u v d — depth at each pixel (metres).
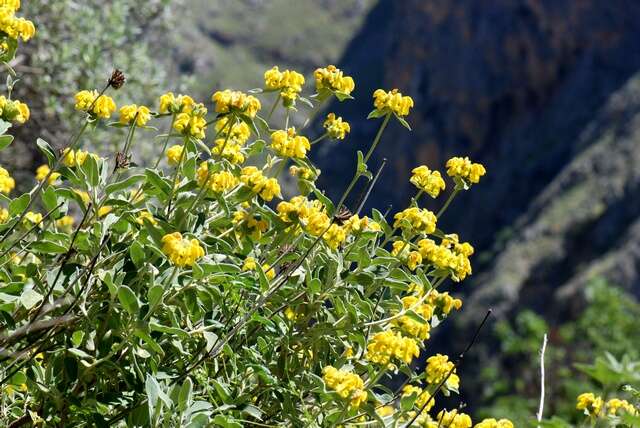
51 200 2.98
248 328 3.16
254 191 3.21
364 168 3.45
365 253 3.20
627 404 3.47
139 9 10.98
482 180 92.44
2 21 3.04
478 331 3.26
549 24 92.62
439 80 99.50
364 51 132.50
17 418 2.99
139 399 2.75
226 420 2.59
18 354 2.77
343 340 3.37
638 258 66.88
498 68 96.56
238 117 3.20
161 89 9.94
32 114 8.16
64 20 9.13
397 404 3.63
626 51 89.25
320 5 142.50
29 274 2.96
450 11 99.31
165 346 3.00
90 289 2.84
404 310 3.34
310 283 3.03
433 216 3.55
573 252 73.06
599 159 80.88
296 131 3.58
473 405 35.19
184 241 2.66
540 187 87.25
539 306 70.62
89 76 8.98
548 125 91.38
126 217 2.93
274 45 135.62
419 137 98.81
